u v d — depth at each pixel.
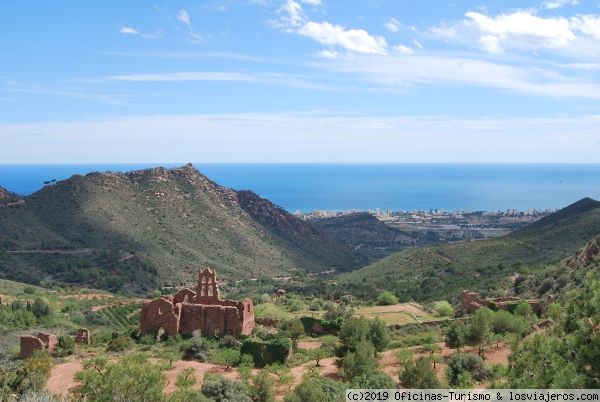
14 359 72.56
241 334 72.75
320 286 163.38
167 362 62.59
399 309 97.62
